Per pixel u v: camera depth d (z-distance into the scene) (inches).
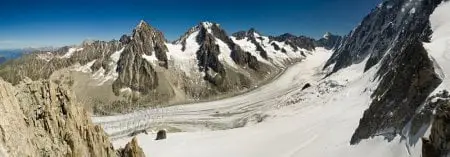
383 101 2864.2
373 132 2691.9
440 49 2650.1
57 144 1433.3
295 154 3272.6
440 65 2472.9
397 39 5866.1
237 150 3846.0
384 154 2345.0
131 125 7047.2
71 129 1540.4
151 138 4948.3
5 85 1305.4
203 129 6481.3
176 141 4517.7
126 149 2209.6
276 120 5211.6
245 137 4335.6
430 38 3336.6
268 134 4261.8
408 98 2536.9
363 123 2938.0
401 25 6471.5
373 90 4461.1
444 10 3863.2
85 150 1609.3
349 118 3843.5
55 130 1457.9
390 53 4977.9
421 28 4301.2
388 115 2645.2
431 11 4544.8
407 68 2797.7
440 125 1628.9
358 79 5502.0
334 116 4168.3
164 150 4207.7
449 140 1579.7
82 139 1620.3
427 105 2185.0
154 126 6781.5
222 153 3826.3
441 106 1668.3
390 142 2410.2
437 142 1636.3
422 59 2596.0
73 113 1598.2
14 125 1251.2
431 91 2370.8
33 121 1387.8
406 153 2154.3
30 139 1314.0
